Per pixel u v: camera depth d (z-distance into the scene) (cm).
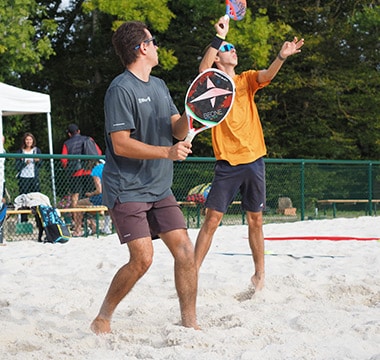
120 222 488
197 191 1573
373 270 836
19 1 2278
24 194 1324
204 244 656
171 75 2769
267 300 658
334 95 2819
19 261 978
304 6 2883
